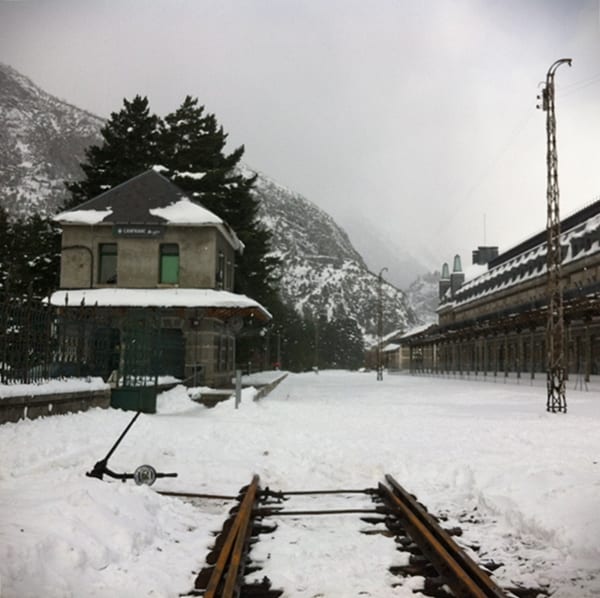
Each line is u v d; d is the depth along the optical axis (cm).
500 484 991
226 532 738
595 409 2623
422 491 1009
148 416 2014
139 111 5509
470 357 9206
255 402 2664
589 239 5722
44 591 521
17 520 648
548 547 704
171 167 5484
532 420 2122
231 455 1336
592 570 623
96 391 1956
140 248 3444
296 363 13262
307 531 766
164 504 855
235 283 5497
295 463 1252
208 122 5694
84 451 1250
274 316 7275
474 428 1859
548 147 2759
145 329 2347
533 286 7256
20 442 1241
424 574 611
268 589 565
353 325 19088
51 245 4938
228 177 5772
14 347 1519
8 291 1480
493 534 761
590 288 5162
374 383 5944
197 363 3297
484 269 12175
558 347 2539
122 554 640
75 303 3241
